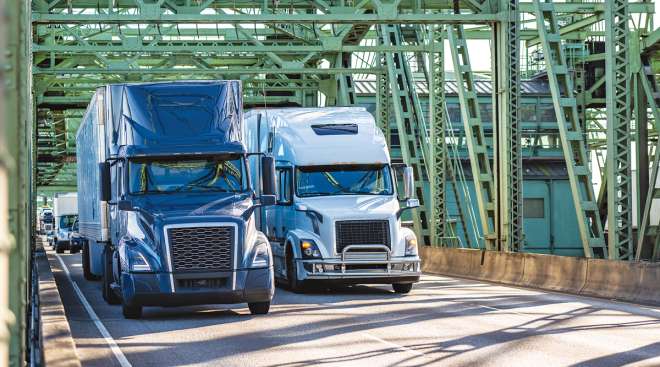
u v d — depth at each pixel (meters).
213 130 20.48
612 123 23.69
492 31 29.55
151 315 19.52
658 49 36.47
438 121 37.25
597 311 19.45
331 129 26.59
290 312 19.67
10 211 5.34
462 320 17.67
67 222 64.00
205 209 19.14
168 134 20.27
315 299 23.12
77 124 73.19
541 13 28.25
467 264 31.86
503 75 29.05
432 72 37.31
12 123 5.34
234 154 20.11
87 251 30.88
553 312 19.27
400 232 25.02
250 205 19.56
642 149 36.16
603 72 55.56
